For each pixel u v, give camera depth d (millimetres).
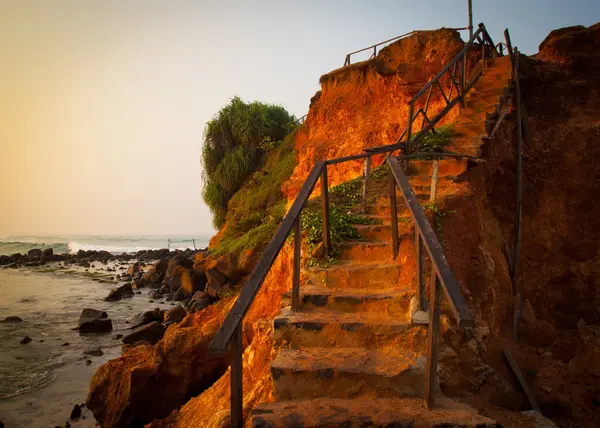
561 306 8062
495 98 8805
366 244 5699
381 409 3381
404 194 4098
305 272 5555
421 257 4344
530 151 9039
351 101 15172
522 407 6074
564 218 8445
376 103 14461
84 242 88312
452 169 7180
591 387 6848
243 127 27141
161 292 23484
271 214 20250
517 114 8469
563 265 8219
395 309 4551
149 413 8758
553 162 8812
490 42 11031
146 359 9523
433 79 8258
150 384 8828
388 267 5121
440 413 3283
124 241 92500
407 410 3350
